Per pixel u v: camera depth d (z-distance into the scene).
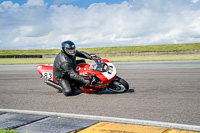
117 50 50.25
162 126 3.02
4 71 12.63
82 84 5.32
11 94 5.66
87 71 5.14
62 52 5.25
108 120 3.32
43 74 5.79
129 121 3.24
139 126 2.95
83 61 5.72
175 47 47.16
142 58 26.11
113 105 4.21
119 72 10.22
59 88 5.47
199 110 3.72
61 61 5.15
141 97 4.82
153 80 7.27
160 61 18.64
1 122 3.25
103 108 4.02
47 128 2.95
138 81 7.18
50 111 3.92
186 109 3.80
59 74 5.35
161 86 6.11
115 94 5.21
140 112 3.70
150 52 33.41
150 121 3.18
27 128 2.97
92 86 5.20
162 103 4.26
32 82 7.68
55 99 4.92
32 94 5.57
